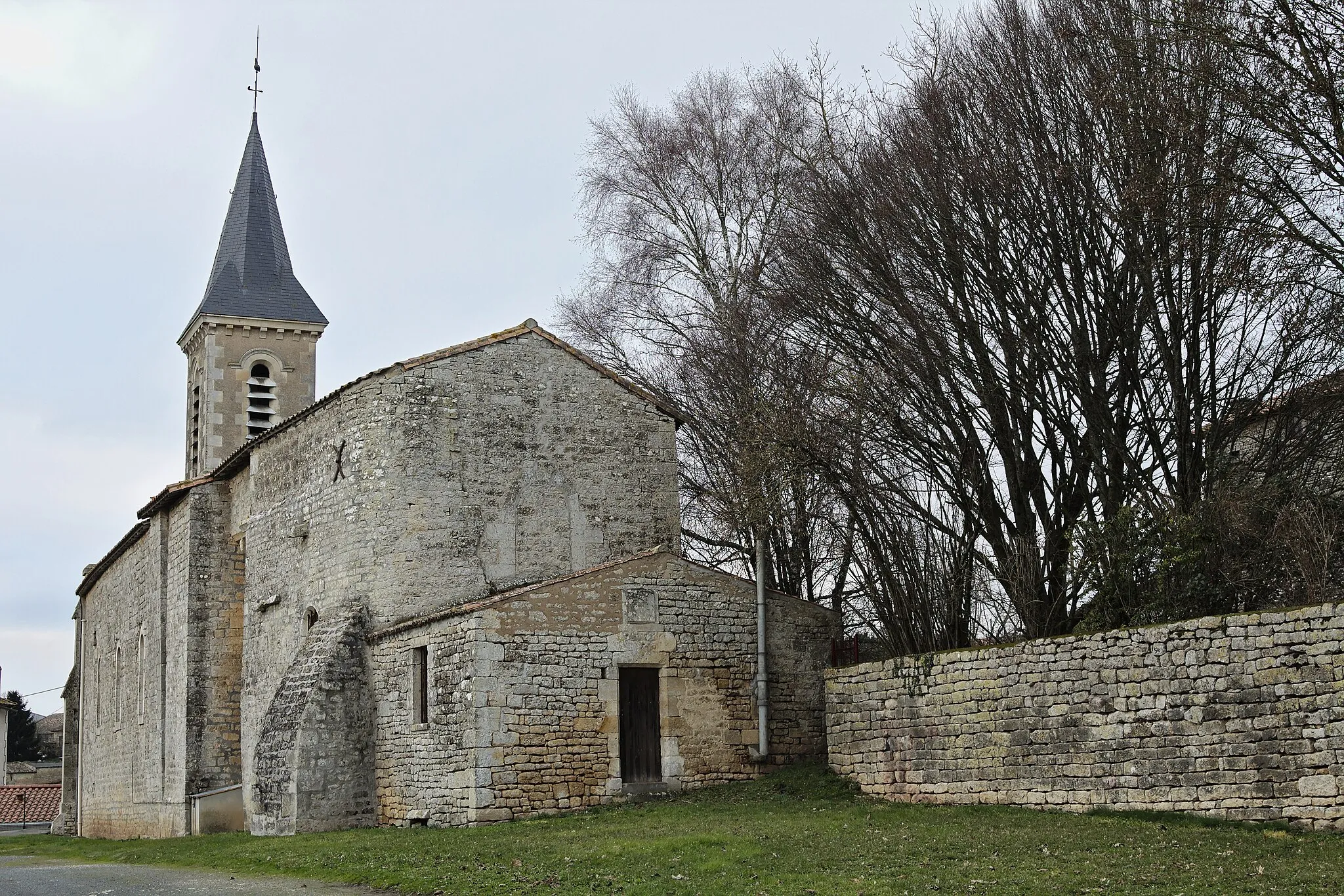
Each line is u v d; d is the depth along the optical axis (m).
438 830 20.27
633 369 32.41
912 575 20.92
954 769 19.03
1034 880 12.88
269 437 28.47
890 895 12.55
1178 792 15.84
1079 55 19.22
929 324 20.64
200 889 16.05
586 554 25.50
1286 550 16.30
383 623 23.84
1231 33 17.56
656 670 22.80
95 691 39.72
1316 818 14.40
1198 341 18.31
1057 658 17.53
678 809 20.34
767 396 24.05
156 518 32.56
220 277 39.66
